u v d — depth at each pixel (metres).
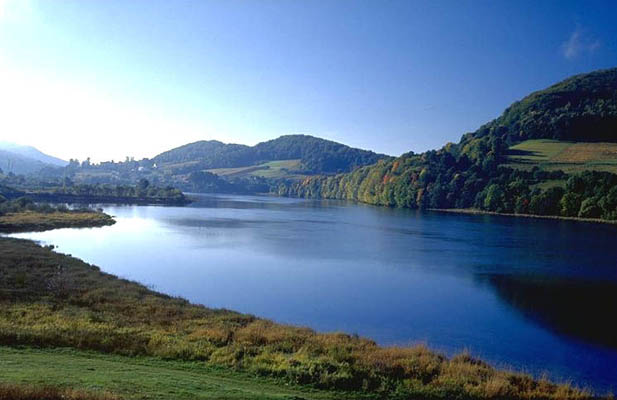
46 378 13.91
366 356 21.47
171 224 103.50
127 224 101.44
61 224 92.25
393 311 36.81
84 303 30.52
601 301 40.66
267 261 58.75
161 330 24.23
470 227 106.31
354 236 87.12
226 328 26.00
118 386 13.66
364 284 46.44
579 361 26.69
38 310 26.91
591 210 122.12
